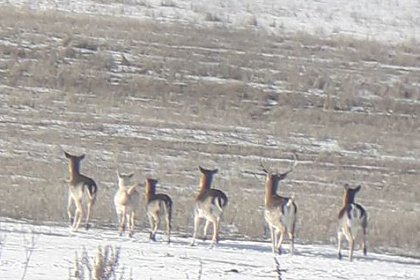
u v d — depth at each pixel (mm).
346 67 170750
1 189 102125
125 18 179875
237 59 167125
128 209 83062
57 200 95688
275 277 64062
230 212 98062
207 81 158500
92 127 137000
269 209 79375
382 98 160000
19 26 170250
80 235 79500
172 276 60875
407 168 135875
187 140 136000
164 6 187750
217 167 126562
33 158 122562
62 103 144875
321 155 136250
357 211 80750
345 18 192750
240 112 148875
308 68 167500
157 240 82188
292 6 195500
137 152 129250
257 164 129625
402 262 81125
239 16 186875
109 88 152125
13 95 146000
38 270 58625
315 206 109250
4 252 64812
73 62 159500
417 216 107875
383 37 186000
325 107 154625
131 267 62844
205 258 70250
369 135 146250
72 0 186250
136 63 161625
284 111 151250
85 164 121875
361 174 131125
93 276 47406
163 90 153500
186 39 173000
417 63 176125
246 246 82000
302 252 81500
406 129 151500
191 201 104875
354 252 85875
